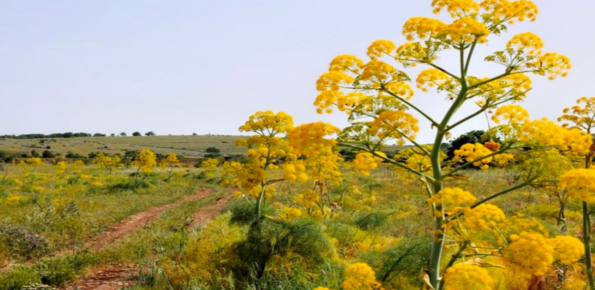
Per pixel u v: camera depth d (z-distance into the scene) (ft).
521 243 11.29
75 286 26.58
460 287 11.10
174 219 48.88
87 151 305.73
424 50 13.20
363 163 15.72
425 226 35.24
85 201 59.11
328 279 20.58
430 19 12.90
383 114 13.21
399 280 19.71
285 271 22.79
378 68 13.26
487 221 12.47
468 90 13.30
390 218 37.70
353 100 14.70
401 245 21.50
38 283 25.13
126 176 113.39
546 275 17.80
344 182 61.93
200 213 53.88
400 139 13.78
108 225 45.57
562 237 11.78
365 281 13.87
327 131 13.94
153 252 33.12
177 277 25.31
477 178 66.64
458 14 13.37
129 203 60.95
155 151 324.80
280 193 58.03
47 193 69.10
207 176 113.09
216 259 25.82
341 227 31.17
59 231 39.70
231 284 21.80
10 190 71.67
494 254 11.94
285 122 27.63
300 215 32.60
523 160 13.14
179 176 116.47
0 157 196.54
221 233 31.04
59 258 30.78
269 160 28.84
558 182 12.61
